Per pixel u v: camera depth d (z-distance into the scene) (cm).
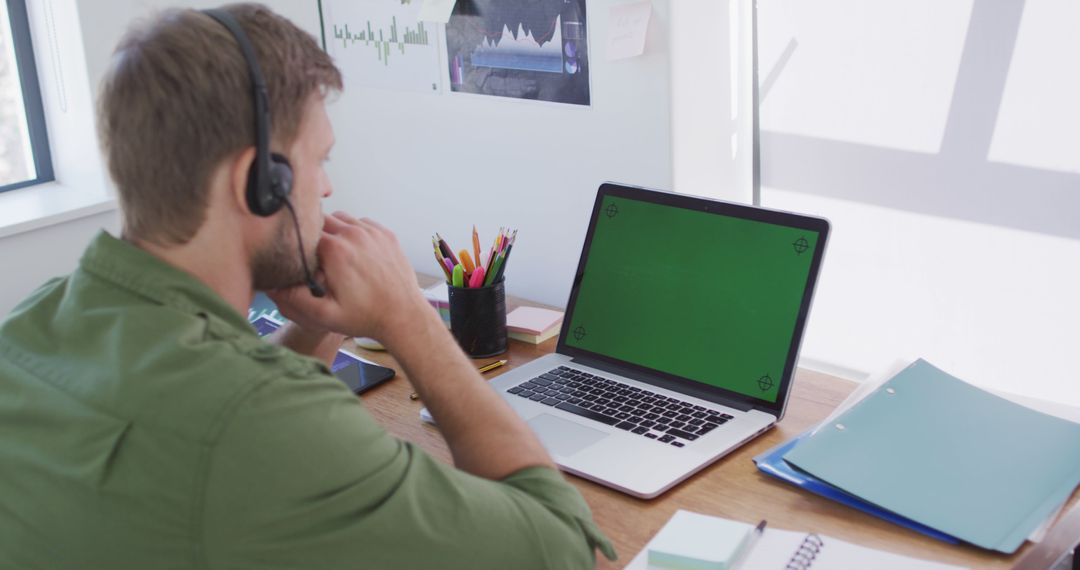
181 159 77
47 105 233
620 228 147
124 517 73
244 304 86
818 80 187
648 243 144
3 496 78
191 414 72
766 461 119
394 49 197
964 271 186
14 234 212
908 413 122
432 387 98
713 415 131
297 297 101
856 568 98
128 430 73
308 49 84
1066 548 102
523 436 94
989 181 177
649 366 142
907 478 111
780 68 190
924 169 183
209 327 78
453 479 80
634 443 125
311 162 86
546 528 83
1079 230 172
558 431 128
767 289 133
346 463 74
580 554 85
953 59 174
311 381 77
